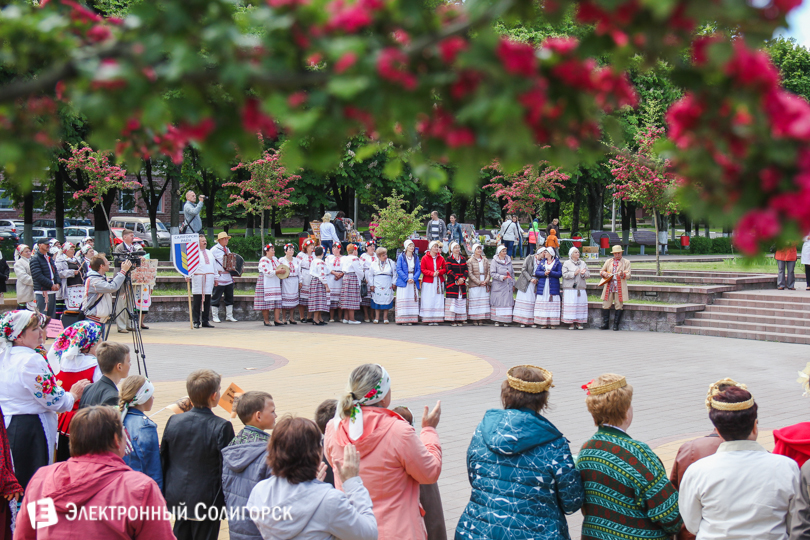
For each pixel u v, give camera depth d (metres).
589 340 15.88
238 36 1.61
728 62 1.41
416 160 1.69
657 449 7.44
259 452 3.93
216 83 1.77
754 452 3.38
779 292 18.48
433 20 1.59
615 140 1.66
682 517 3.49
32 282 16.41
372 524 3.25
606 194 46.28
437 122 1.58
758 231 1.41
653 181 19.67
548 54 1.55
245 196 33.81
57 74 1.61
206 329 17.25
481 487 3.58
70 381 5.90
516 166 1.53
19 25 1.72
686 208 1.54
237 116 1.68
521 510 3.44
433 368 12.25
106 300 11.70
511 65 1.47
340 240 23.59
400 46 1.58
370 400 3.76
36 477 3.32
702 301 18.19
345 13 1.53
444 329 17.86
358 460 3.41
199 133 1.64
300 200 29.50
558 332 17.36
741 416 3.37
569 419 8.67
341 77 1.50
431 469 3.68
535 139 1.60
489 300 18.83
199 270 17.44
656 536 3.45
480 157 1.54
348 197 35.50
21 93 1.61
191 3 1.63
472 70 1.51
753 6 1.43
